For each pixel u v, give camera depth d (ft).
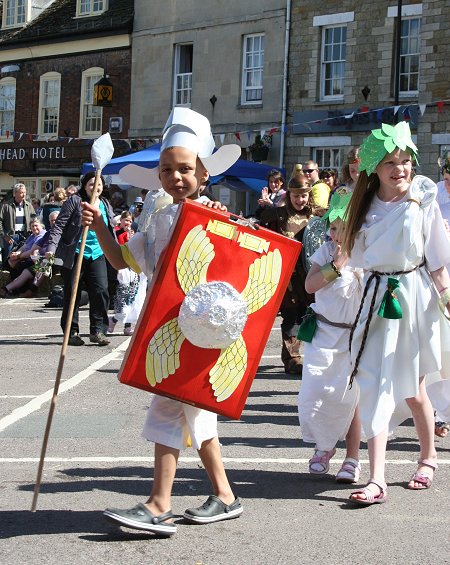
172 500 19.25
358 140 87.40
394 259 19.12
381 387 18.97
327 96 90.33
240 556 15.96
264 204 50.39
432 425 20.18
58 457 22.56
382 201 19.36
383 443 19.07
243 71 96.43
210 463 17.85
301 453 23.47
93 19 110.22
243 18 95.45
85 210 17.20
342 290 21.13
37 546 16.37
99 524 17.63
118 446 23.70
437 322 19.43
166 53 102.63
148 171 18.42
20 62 117.91
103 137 17.51
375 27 86.53
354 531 17.35
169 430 16.93
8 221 70.85
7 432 25.13
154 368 16.51
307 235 31.96
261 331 17.12
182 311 16.44
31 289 66.54
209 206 17.06
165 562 15.64
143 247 17.43
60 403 29.27
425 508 18.81
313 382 21.17
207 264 16.70
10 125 119.44
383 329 19.15
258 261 17.02
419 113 83.30
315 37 90.43
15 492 19.67
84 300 46.65
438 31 82.69
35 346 42.16
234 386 16.97
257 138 92.89
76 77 112.06
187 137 17.10
